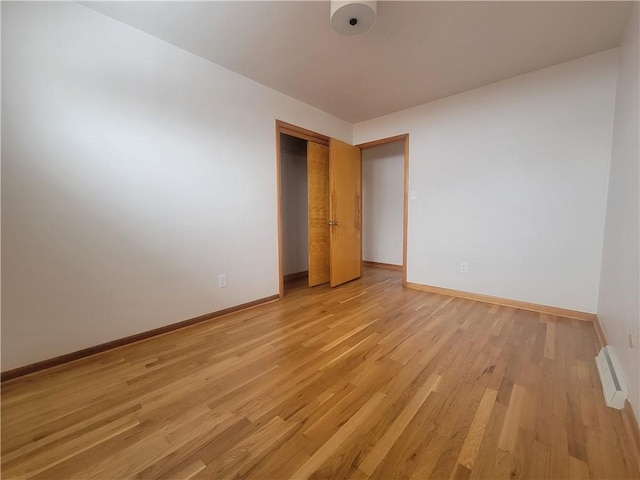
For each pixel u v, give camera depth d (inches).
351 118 147.2
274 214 116.8
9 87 59.2
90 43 69.0
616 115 82.2
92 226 71.3
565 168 94.8
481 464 39.6
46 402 53.9
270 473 38.6
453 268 123.1
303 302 115.3
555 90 95.1
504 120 106.0
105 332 74.4
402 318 96.1
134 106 76.9
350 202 150.7
